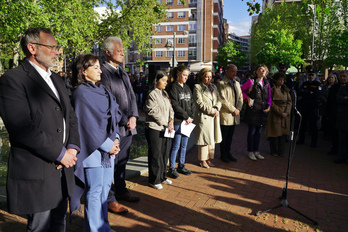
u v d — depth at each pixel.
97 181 2.54
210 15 51.66
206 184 4.46
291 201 3.91
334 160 5.86
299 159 6.10
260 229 3.13
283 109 5.96
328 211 3.61
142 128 9.93
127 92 3.38
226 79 5.57
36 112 1.89
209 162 5.44
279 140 6.30
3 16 11.82
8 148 6.78
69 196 2.14
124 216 3.30
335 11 27.53
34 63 1.99
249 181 4.67
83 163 2.44
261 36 37.91
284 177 4.92
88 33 15.34
